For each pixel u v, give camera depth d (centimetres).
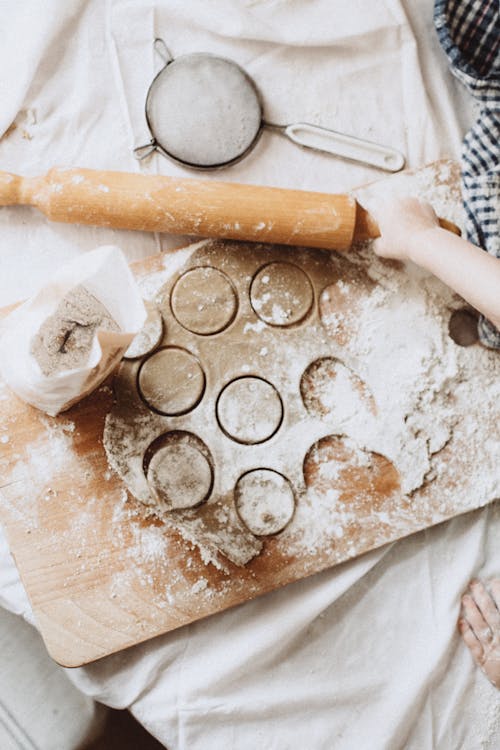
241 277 79
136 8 82
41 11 79
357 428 79
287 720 81
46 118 82
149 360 77
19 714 83
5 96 80
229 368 78
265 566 76
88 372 65
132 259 82
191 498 76
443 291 83
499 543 87
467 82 85
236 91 83
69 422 75
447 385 82
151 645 78
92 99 82
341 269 81
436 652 83
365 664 83
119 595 74
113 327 69
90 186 73
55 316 68
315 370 80
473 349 83
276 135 85
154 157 83
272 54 86
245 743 79
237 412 78
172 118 82
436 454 81
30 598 72
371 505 79
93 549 74
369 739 82
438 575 85
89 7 81
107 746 87
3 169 81
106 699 78
